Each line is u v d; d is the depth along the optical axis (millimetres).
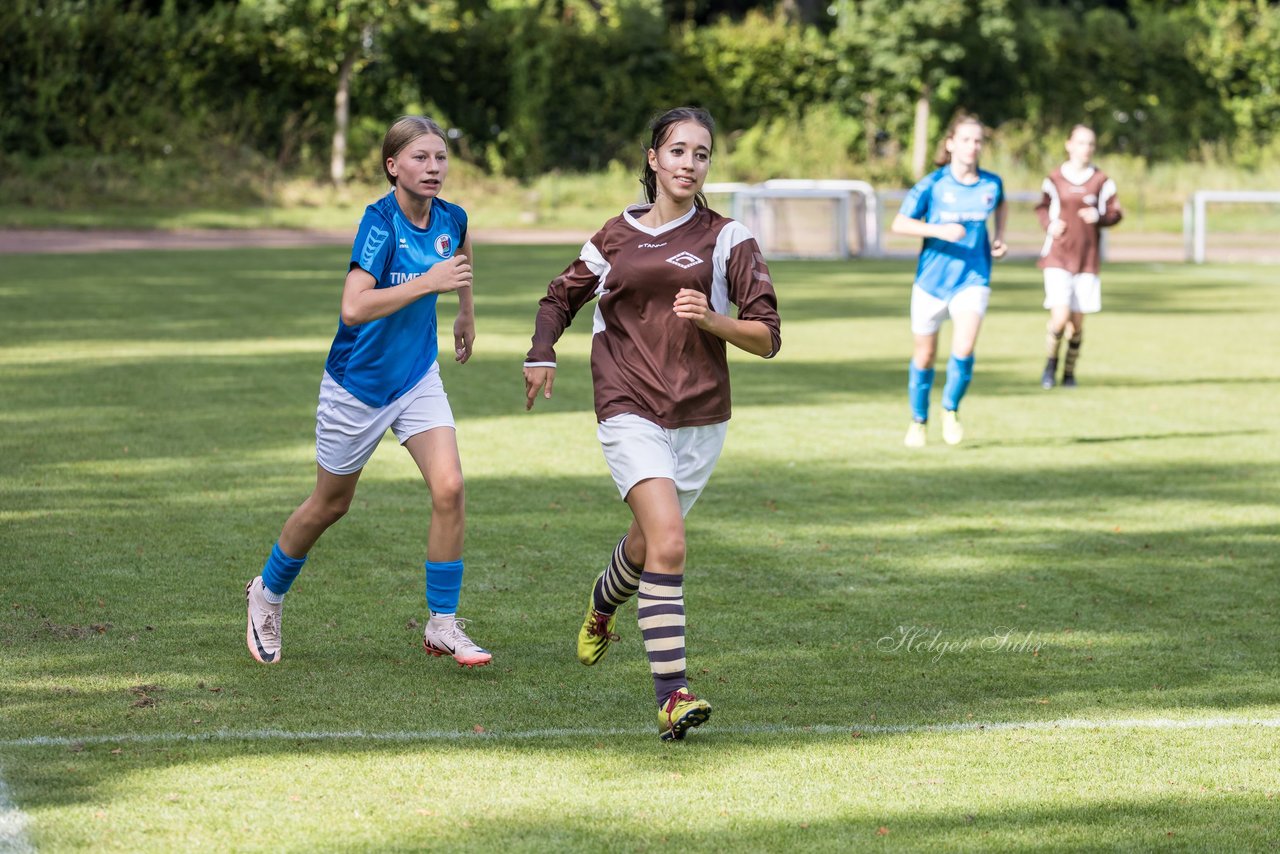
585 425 27438
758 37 116938
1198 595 16688
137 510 19656
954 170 24922
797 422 28781
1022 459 25094
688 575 17281
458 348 14078
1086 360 38969
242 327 41656
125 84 102062
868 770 11141
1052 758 11469
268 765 10961
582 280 12781
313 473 22281
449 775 10859
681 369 12312
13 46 96688
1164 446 26453
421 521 19516
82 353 35438
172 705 12250
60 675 12961
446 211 13359
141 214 91500
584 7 117938
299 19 103000
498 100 115000
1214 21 126000
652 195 13031
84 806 10094
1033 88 120000
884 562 18031
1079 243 33000
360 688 12875
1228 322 48594
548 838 9750
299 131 106500
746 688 13156
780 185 86000
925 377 25703
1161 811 10430
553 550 18203
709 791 10656
